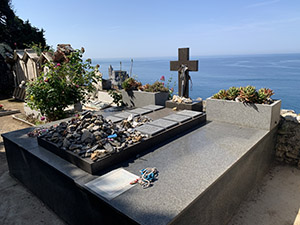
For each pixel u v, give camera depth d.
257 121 4.95
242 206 3.88
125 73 10.72
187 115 5.45
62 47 10.45
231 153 3.74
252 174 4.25
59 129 4.27
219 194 3.14
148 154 3.83
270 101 5.13
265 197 4.11
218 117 5.60
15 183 4.68
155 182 2.92
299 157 5.13
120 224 2.44
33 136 4.75
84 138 3.69
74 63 7.79
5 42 19.75
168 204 2.45
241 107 5.14
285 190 4.32
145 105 7.14
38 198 4.16
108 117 5.66
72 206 3.26
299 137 5.08
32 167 4.05
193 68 6.51
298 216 3.59
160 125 4.68
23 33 21.42
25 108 9.70
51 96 6.87
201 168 3.26
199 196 2.61
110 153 3.40
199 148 4.00
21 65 13.96
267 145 4.82
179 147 4.08
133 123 5.05
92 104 9.97
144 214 2.29
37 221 3.56
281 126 5.30
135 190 2.74
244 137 4.47
